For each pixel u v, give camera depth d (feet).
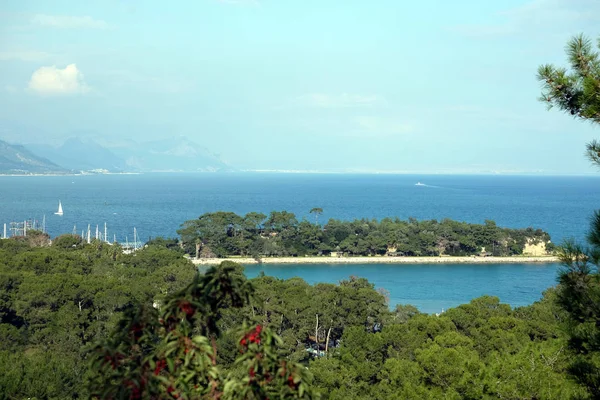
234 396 23.45
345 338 114.01
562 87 40.34
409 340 113.50
